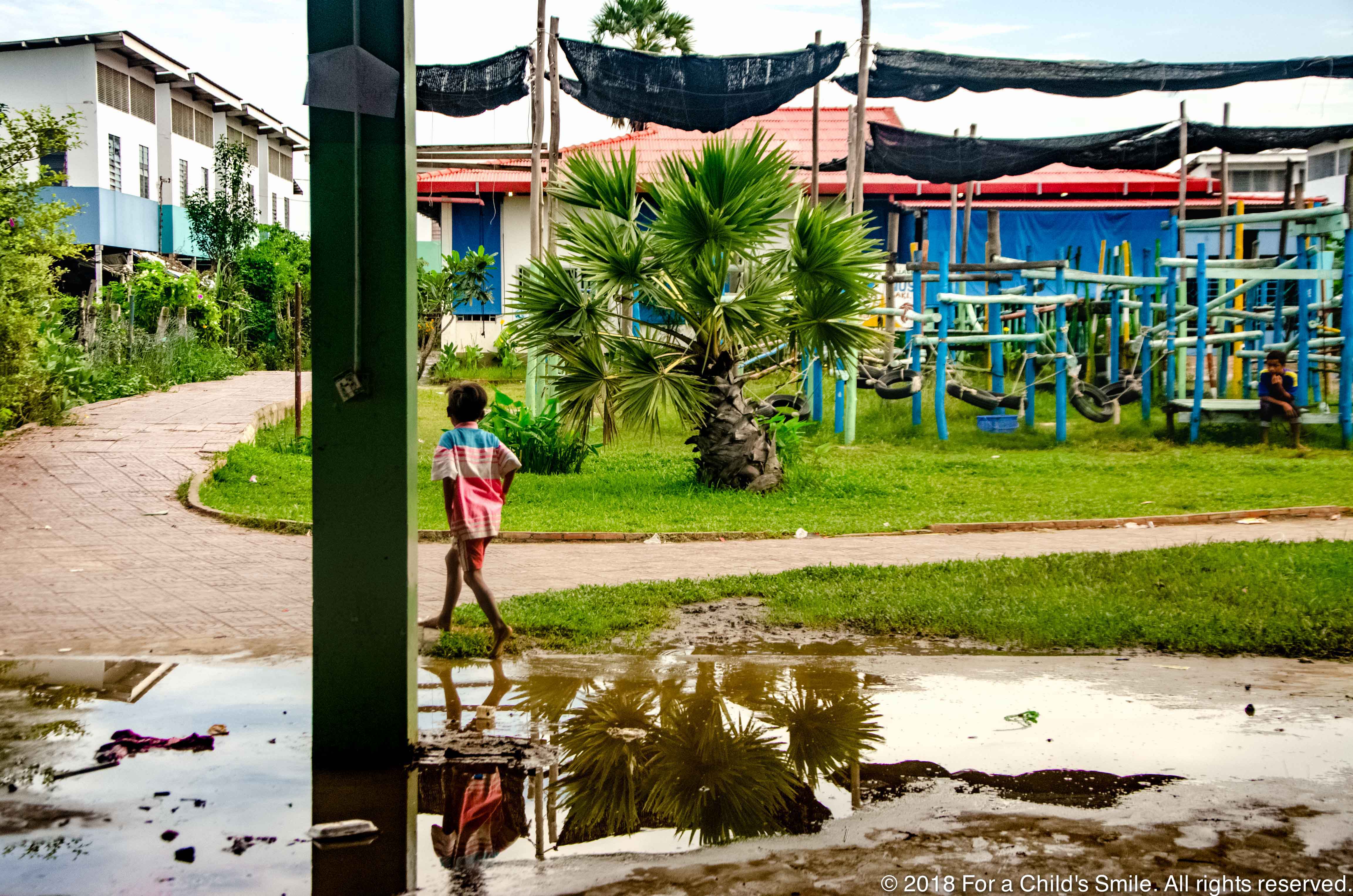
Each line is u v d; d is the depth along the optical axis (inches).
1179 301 756.0
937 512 446.3
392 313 149.1
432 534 383.9
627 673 208.1
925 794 145.6
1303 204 975.0
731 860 125.0
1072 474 568.4
